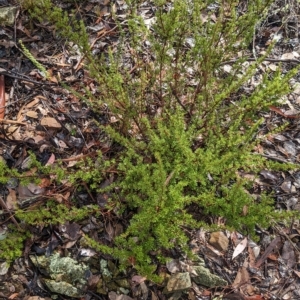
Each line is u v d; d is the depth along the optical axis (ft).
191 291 2.32
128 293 2.27
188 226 2.47
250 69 2.24
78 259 2.32
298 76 3.10
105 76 2.35
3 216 2.38
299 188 2.66
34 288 2.24
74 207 2.25
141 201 2.18
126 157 2.33
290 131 2.88
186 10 2.35
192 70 2.92
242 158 2.24
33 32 3.08
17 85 2.84
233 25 2.34
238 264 2.42
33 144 2.60
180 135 2.19
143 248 2.11
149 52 3.01
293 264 2.45
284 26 3.34
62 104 2.78
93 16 3.22
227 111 2.71
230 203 2.03
